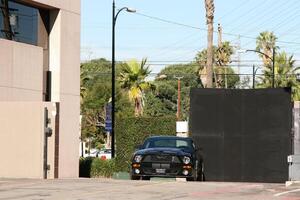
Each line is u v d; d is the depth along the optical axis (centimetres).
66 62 3788
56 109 3131
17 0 3512
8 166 3059
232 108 3738
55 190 1998
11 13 3488
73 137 3784
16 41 3497
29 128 3047
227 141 3731
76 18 3888
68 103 3784
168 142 2873
